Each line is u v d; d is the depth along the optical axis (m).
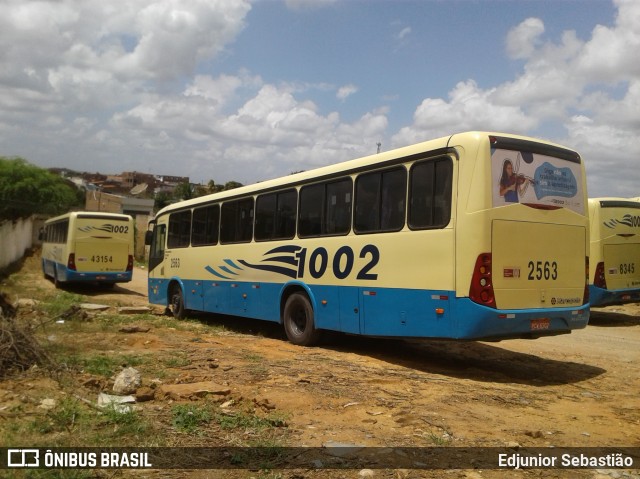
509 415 6.08
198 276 14.23
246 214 12.43
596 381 7.99
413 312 8.05
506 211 7.48
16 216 38.47
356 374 7.91
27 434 4.88
